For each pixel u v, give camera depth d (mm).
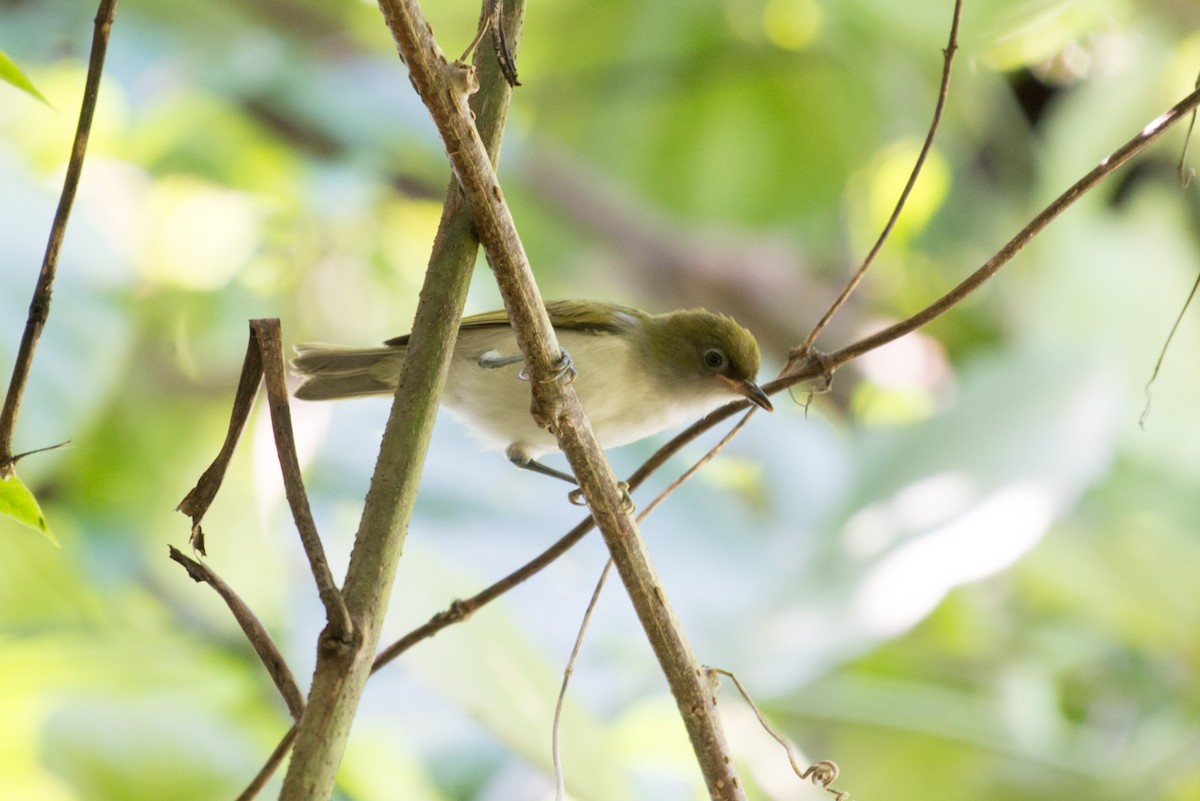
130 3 12609
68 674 10492
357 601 3932
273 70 13023
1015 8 11992
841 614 8734
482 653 6645
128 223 13414
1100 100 12812
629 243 15047
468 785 10188
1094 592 11383
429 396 4285
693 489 10477
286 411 4035
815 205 14328
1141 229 13055
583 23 13695
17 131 13266
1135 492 12133
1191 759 10406
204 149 13531
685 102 13961
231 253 13742
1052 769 10297
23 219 10531
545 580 9836
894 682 11055
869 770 10453
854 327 15250
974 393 10641
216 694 10648
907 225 14953
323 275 13891
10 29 12492
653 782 10656
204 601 11312
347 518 9461
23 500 4473
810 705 9859
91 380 10445
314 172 13602
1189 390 12492
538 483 10375
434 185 14320
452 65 3900
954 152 14266
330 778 3713
